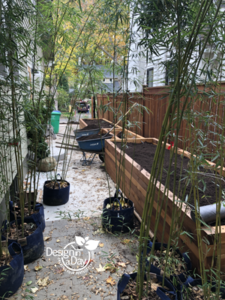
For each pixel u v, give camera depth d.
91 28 2.60
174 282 1.51
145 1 1.34
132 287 1.58
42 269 2.09
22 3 1.80
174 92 1.17
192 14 1.23
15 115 1.93
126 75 2.11
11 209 2.47
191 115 1.35
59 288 1.88
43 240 2.36
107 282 1.94
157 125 4.55
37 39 2.19
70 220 2.91
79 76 3.24
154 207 2.40
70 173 4.73
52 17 2.48
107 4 1.94
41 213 2.54
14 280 1.78
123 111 2.39
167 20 1.30
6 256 1.74
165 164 3.18
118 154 3.74
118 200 2.60
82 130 5.99
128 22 1.98
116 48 2.23
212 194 2.15
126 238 2.53
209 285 1.30
